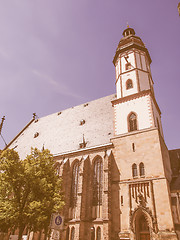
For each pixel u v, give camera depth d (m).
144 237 27.64
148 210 27.77
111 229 29.59
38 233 36.34
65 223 34.16
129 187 31.36
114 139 37.19
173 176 33.69
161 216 26.75
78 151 40.19
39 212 23.86
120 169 33.69
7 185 25.67
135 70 43.25
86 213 33.41
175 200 28.56
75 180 38.38
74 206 35.62
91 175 36.47
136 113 37.72
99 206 32.94
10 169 26.08
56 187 28.09
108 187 32.09
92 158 37.84
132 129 36.84
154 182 29.56
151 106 36.78
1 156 27.27
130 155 33.97
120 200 31.08
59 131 51.81
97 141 40.06
